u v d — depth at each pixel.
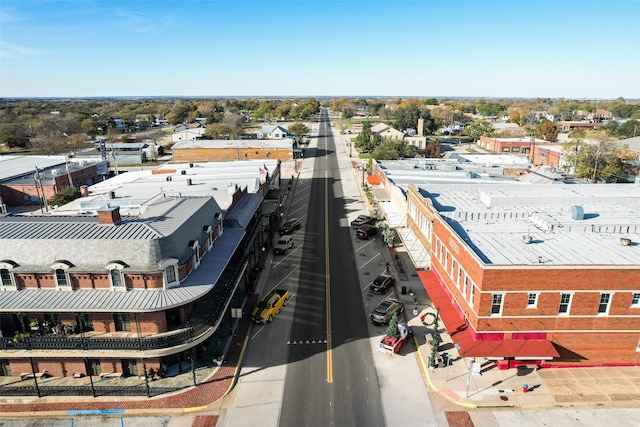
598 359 30.00
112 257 28.05
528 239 32.97
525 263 29.06
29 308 26.52
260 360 31.83
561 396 27.72
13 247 28.34
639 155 86.06
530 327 29.06
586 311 28.77
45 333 28.36
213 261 33.25
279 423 25.84
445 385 28.84
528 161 92.31
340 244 55.12
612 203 44.50
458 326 31.28
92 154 121.00
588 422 25.75
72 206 46.56
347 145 147.62
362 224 61.19
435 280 38.56
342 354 32.50
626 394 27.86
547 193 48.12
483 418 26.08
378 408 27.00
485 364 30.91
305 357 32.16
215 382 29.28
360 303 40.09
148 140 156.25
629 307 28.75
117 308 26.50
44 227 30.42
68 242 28.36
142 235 28.97
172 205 36.91
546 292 28.25
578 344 29.55
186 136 146.50
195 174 68.44
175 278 28.86
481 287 28.14
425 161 82.56
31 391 27.97
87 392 28.03
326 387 28.91
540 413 26.44
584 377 29.38
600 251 31.56
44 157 96.25
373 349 33.09
